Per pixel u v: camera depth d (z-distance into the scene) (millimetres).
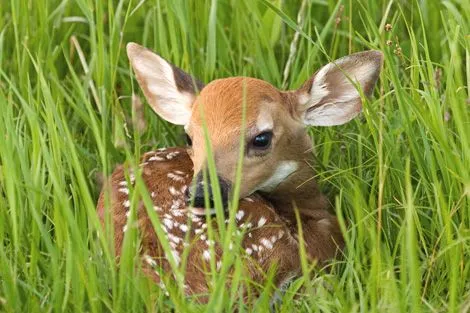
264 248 10078
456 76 11203
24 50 12125
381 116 11109
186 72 11781
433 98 10625
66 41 13406
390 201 10898
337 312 9219
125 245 9047
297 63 12484
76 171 9406
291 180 11234
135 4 13945
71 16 13844
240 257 9375
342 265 10641
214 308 8625
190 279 9672
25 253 10016
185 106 11641
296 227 10820
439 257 9922
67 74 13180
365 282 9484
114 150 11789
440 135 10328
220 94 10805
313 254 10766
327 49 13406
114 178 10625
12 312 9086
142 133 11969
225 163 10414
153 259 9594
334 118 11625
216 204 9016
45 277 9617
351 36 12398
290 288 9484
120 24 13602
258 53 12633
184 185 10305
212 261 8898
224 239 9070
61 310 9062
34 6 13297
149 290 9180
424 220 10695
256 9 12672
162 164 10773
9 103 10641
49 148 10891
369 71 11383
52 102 10164
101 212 10398
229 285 9531
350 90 11547
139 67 11875
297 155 11242
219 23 12945
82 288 9102
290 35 13445
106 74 12352
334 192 11883
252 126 10680
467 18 12180
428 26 13180
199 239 9781
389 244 10625
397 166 10836
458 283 9617
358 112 11594
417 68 11195
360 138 11312
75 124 12203
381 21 12867
